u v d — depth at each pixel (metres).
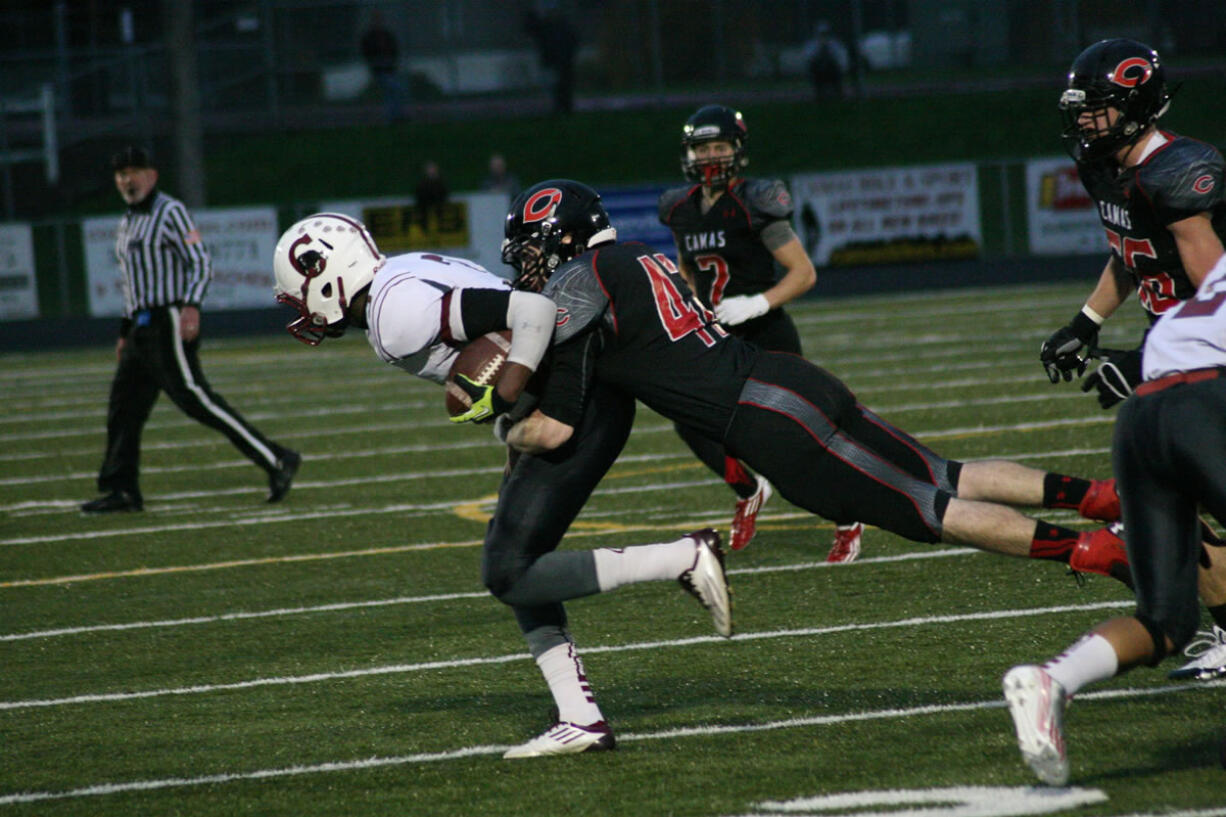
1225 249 15.61
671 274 15.24
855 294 76.06
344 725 16.41
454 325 14.30
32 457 40.69
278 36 116.00
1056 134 106.94
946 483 14.97
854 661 17.81
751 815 12.85
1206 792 12.70
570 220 15.57
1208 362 12.96
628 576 14.53
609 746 15.00
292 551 27.00
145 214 31.36
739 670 17.78
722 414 14.78
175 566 26.23
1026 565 22.36
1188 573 12.86
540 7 117.06
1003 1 113.25
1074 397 39.47
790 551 24.77
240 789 14.38
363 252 15.15
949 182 78.62
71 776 15.05
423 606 22.17
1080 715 15.14
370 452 38.44
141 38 114.75
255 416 46.25
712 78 117.56
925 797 13.02
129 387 31.73
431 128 113.69
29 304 76.81
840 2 115.25
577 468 14.84
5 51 113.19
